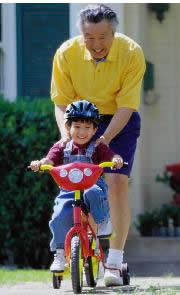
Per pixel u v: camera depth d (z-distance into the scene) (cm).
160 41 2612
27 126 2269
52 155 1373
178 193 2523
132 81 1474
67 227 1356
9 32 2558
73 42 1485
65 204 1359
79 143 1374
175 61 2614
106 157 1371
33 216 2269
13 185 2269
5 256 2319
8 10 2555
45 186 2256
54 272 1368
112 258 1495
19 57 2559
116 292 1380
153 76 2577
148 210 2594
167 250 2378
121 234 1499
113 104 1505
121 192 1502
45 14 2558
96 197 1366
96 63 1472
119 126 1462
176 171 2517
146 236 2453
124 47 1470
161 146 2614
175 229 2448
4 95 2555
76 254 1315
